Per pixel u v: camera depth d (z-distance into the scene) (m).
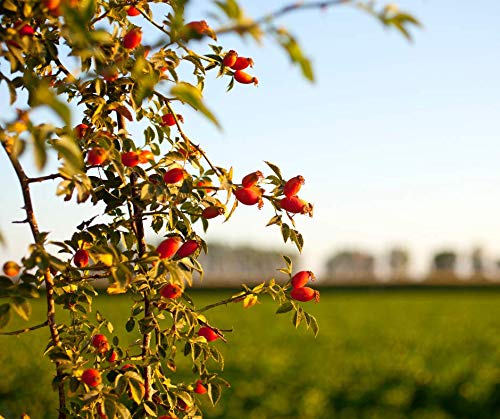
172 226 2.35
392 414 10.91
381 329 25.30
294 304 2.41
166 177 2.23
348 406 11.61
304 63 1.38
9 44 1.80
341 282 80.56
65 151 1.58
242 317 31.00
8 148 1.95
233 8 1.36
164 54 2.16
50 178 2.02
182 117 2.53
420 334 23.11
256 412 10.80
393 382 13.28
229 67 2.41
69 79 2.21
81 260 2.30
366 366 15.26
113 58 1.94
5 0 1.86
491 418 10.87
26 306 1.83
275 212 2.30
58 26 2.02
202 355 2.51
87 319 2.47
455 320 30.22
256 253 115.69
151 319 2.36
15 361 12.43
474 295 60.44
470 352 17.77
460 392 11.84
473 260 126.25
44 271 1.93
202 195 2.37
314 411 11.09
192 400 2.50
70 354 2.15
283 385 13.22
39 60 2.05
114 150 2.20
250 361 15.82
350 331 24.33
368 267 133.62
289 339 21.45
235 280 75.00
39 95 1.27
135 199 2.31
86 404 2.01
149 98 1.72
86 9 1.54
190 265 2.21
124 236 2.44
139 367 2.29
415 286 73.38
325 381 13.47
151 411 2.29
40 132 1.56
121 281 1.95
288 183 2.26
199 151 2.41
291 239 2.33
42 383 10.91
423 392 12.43
